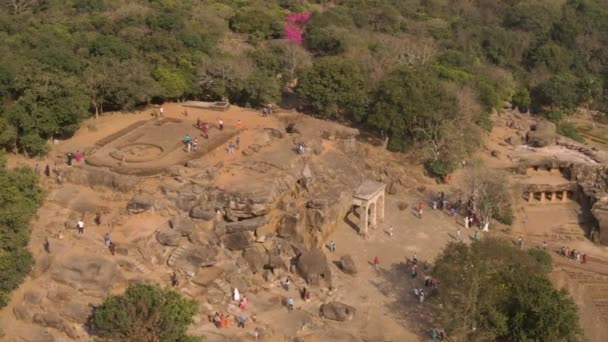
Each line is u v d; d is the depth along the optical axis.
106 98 104.81
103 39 114.06
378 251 82.88
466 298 63.72
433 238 87.38
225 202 76.25
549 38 189.38
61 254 66.94
